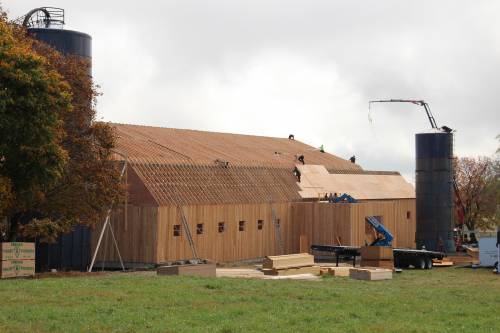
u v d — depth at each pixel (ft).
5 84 120.16
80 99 150.10
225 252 194.08
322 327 71.77
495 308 92.43
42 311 75.92
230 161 218.18
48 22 181.47
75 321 71.31
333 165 275.80
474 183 333.21
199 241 185.26
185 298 88.28
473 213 336.70
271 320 74.69
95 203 147.13
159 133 231.50
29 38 147.84
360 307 86.94
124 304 82.28
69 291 91.66
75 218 146.82
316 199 233.96
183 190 185.37
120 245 175.73
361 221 219.41
